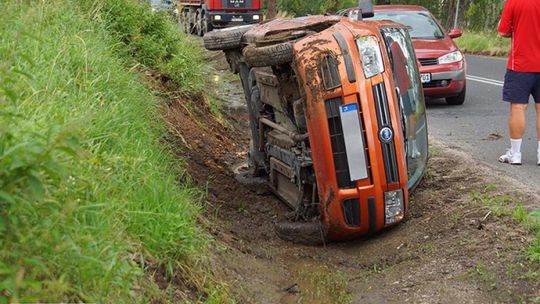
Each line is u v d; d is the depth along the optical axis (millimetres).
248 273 4965
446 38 12836
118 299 3232
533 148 8328
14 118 3176
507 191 6066
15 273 2568
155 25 9359
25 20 4816
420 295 4555
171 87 9023
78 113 4434
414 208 6098
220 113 10062
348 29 5320
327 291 4895
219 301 4078
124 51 8070
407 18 13258
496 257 4750
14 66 4480
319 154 5262
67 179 3072
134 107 5930
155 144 5844
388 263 5273
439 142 8766
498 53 25719
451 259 4930
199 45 12602
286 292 4863
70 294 2912
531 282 4395
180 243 4195
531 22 7117
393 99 5305
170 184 4879
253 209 6586
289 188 6359
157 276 3875
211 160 7781
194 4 24188
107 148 4520
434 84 12008
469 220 5457
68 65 5453
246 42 6652
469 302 4371
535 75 7238
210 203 6375
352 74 5148
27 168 2578
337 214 5332
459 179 6734
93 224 3385
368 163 5227
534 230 4973
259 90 6582
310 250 5668
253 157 7035
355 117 5172
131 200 4094
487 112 11492
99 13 7742
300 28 5777
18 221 2676
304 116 5504
